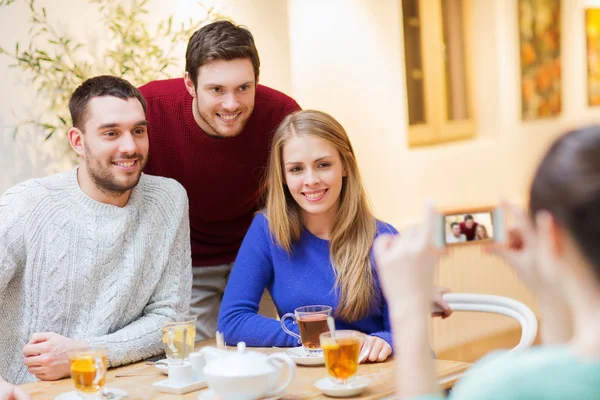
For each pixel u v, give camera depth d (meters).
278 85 3.65
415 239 0.97
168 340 1.82
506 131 5.38
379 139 4.46
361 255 2.12
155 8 3.19
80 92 2.16
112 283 2.16
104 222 2.16
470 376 0.89
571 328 1.02
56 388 1.86
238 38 2.48
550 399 0.81
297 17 3.87
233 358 1.59
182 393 1.73
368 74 4.36
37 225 2.12
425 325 0.94
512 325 5.12
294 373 1.61
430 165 4.84
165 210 2.28
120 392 1.72
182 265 2.30
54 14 2.91
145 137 2.20
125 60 3.09
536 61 5.58
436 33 4.95
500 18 5.26
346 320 2.12
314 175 2.10
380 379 1.74
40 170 2.90
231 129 2.55
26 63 2.85
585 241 0.82
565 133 0.88
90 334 2.14
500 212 1.34
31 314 2.14
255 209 2.88
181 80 2.73
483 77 5.32
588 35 6.05
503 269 4.99
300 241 2.18
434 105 4.96
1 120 2.81
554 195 0.83
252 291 2.20
